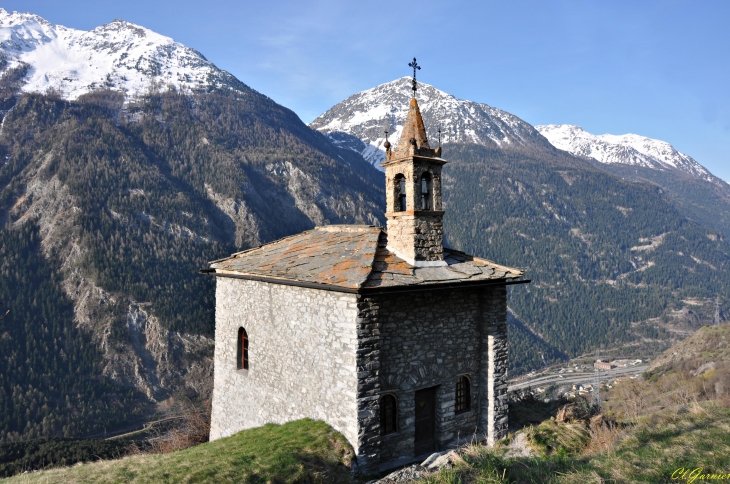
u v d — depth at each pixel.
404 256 14.67
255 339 16.77
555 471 9.88
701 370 51.38
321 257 14.98
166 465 12.05
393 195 15.29
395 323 13.55
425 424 14.52
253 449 12.84
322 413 13.59
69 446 42.84
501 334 15.45
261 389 16.34
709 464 9.89
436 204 15.08
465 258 16.22
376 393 12.78
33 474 13.70
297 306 14.72
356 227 17.38
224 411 18.41
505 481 9.45
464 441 14.94
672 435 12.27
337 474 12.11
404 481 10.32
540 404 18.64
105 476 11.61
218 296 19.09
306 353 14.27
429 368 14.30
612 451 11.23
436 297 14.50
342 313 12.92
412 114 15.29
